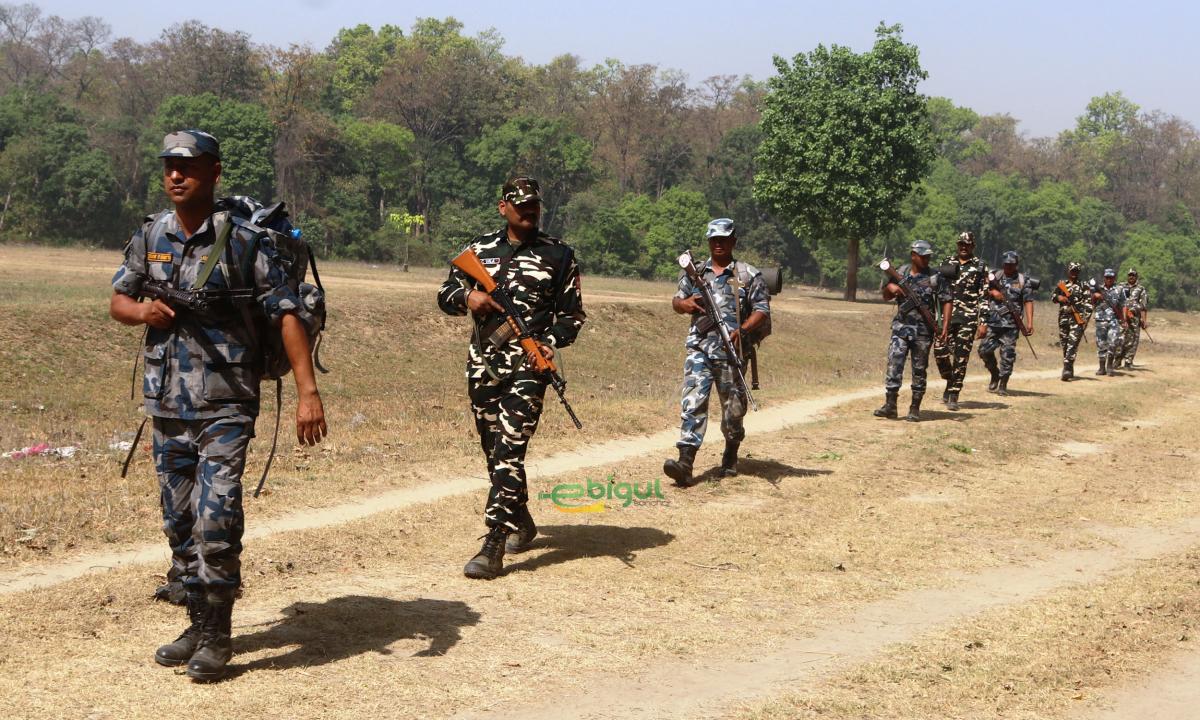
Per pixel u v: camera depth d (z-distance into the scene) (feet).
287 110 301.84
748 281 30.48
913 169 178.81
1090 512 29.32
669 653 16.81
